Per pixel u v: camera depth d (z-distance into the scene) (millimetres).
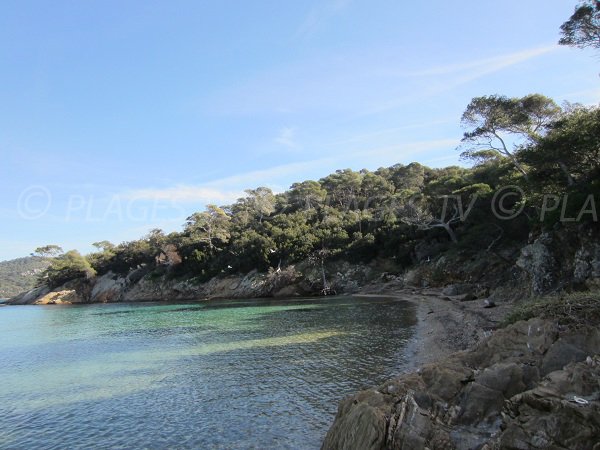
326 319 38312
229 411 14828
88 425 14406
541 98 41000
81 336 39406
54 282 135500
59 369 24266
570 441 7285
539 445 7488
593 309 10297
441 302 43281
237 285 88750
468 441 8219
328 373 18703
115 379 20719
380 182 110312
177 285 102375
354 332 29422
